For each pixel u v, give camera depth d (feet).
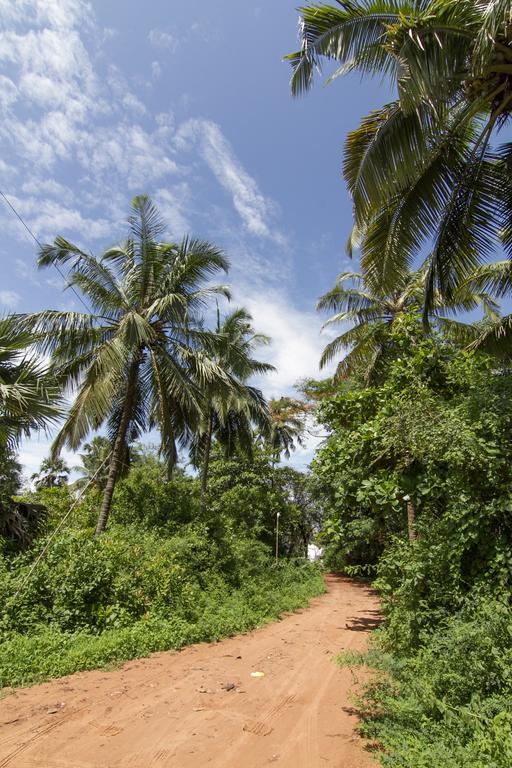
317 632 34.40
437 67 17.39
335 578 96.73
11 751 12.73
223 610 36.63
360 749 12.98
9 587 26.50
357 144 22.57
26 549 33.42
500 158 24.23
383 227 26.20
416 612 16.75
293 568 69.10
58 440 40.40
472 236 26.07
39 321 39.34
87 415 38.40
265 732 14.44
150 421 51.55
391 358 49.08
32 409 28.81
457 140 23.65
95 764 12.07
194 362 44.65
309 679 20.93
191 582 39.50
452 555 16.63
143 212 43.75
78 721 15.03
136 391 48.75
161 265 45.14
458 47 17.79
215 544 47.62
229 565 47.88
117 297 43.29
